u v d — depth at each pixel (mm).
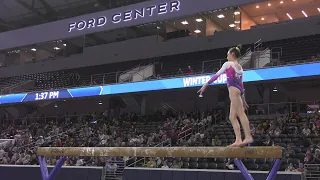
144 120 26719
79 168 13773
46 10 40438
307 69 20188
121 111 31828
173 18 30375
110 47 35406
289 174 11148
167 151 6801
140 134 22703
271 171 6207
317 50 24906
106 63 35312
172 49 31969
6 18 42562
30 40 38094
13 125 32406
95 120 29672
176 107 30734
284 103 22750
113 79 32219
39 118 33250
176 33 32844
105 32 35469
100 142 21844
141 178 13398
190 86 23875
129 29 34469
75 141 23297
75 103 35812
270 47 27203
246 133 5910
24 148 23438
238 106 5977
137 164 17719
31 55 41844
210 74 23328
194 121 22609
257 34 28469
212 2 28703
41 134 27266
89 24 34531
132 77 28719
